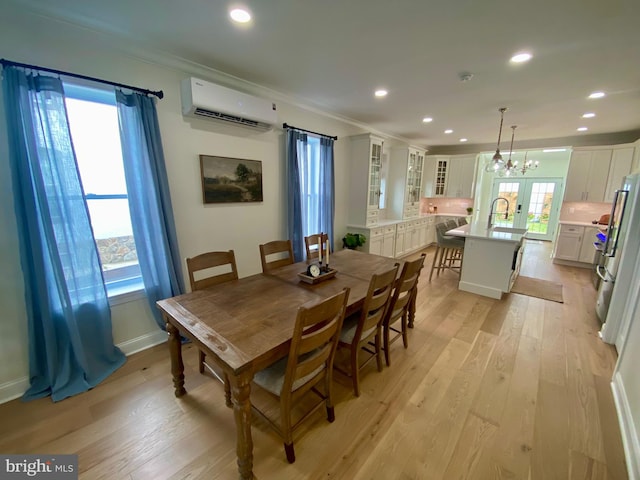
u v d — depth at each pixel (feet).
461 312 10.97
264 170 10.95
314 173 13.15
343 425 5.73
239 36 6.79
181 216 8.81
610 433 5.58
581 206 18.02
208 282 7.12
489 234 12.85
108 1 5.54
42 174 5.96
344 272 8.23
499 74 8.57
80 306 6.75
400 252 18.98
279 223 11.84
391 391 6.70
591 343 8.82
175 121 8.34
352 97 11.05
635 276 7.98
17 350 6.35
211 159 9.23
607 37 6.40
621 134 16.53
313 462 4.96
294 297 6.35
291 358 4.44
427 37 6.64
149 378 7.09
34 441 5.32
